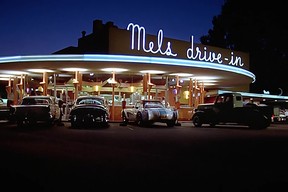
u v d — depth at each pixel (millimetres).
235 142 14195
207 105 24516
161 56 29938
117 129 20406
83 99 22797
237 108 22953
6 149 11227
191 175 7656
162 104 24422
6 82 42969
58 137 15164
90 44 32312
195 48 32188
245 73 32688
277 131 20641
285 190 6465
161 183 6859
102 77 34406
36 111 20781
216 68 29219
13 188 6348
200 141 14375
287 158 10203
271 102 41812
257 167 8719
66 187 6438
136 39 28969
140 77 34562
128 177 7348
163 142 13812
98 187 6465
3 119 28547
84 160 9352
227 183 6941
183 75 33500
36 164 8680
